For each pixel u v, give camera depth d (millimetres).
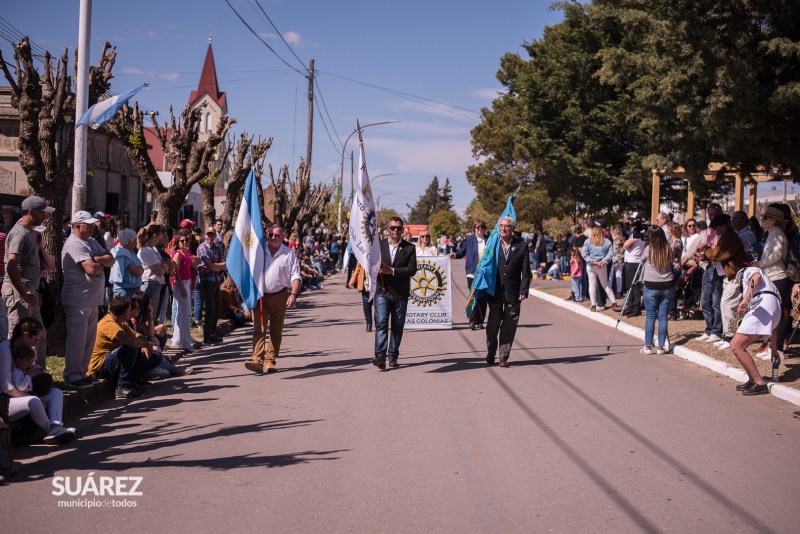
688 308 15484
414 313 15711
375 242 10625
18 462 6438
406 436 7188
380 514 5168
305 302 23312
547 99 29641
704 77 11867
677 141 13508
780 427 7512
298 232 42812
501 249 10969
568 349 12688
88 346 9078
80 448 6887
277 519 5086
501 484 5801
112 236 16609
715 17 11492
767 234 10305
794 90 10750
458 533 4832
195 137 17906
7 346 6871
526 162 57531
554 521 5039
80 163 11367
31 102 10242
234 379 10289
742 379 9703
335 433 7316
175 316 12508
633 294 15961
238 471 6148
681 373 10422
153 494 5598
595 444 6910
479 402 8664
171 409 8469
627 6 12766
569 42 29250
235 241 10594
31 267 8508
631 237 15953
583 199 30641
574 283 19703
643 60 13156
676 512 5207
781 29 11500
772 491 5641
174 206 17719
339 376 10391
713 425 7590
